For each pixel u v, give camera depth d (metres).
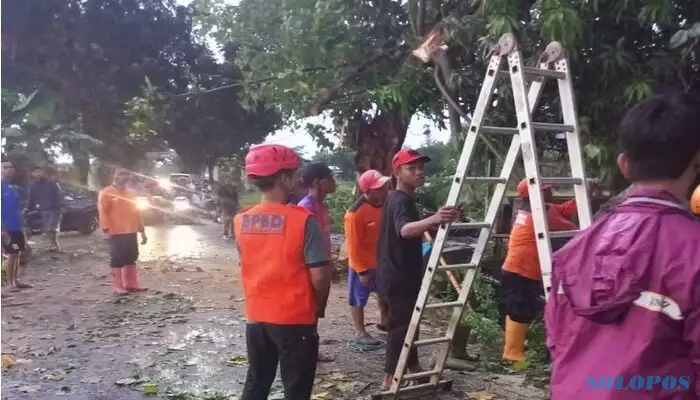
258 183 3.84
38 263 12.59
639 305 1.81
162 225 22.39
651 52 7.45
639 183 1.96
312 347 3.83
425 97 10.90
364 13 11.55
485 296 7.52
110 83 24.11
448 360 5.96
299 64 12.33
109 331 7.39
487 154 8.43
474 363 5.98
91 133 24.30
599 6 7.19
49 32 21.75
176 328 7.58
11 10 20.27
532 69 3.95
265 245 3.79
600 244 1.92
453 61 9.70
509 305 5.93
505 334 6.25
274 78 12.92
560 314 2.02
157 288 10.06
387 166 13.33
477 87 9.59
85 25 23.08
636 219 1.88
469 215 9.54
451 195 4.38
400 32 11.79
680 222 1.83
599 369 1.85
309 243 3.75
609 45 7.16
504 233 8.85
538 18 7.32
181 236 18.56
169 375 5.84
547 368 5.78
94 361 6.25
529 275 5.85
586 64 7.39
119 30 25.14
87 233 17.70
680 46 6.93
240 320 7.99
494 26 7.36
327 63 12.20
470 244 8.43
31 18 21.20
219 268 12.34
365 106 13.13
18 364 6.10
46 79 21.41
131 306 8.73
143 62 25.62
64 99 22.05
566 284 2.00
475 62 9.45
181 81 26.61
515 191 8.15
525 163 3.75
